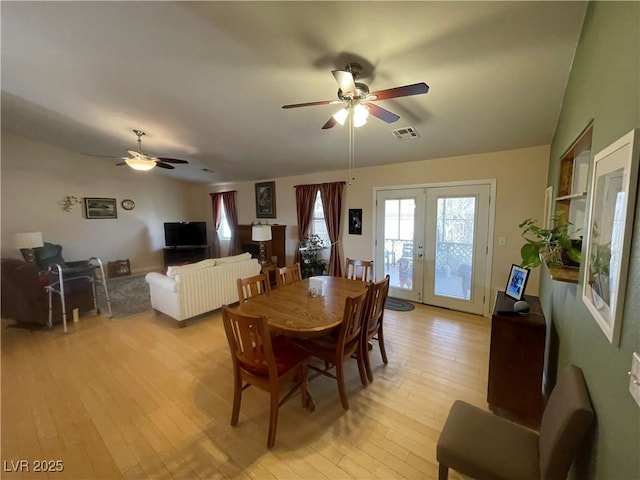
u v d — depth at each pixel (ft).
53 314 12.35
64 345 10.71
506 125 9.68
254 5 5.71
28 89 10.48
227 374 8.75
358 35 6.24
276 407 5.99
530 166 11.35
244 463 5.67
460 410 5.33
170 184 25.29
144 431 6.50
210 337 11.31
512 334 6.55
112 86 9.68
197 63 7.92
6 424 6.75
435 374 8.56
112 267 21.44
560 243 5.54
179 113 11.30
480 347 10.14
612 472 2.99
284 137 12.92
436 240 13.94
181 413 7.07
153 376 8.65
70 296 12.83
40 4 6.17
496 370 6.76
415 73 7.36
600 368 3.58
